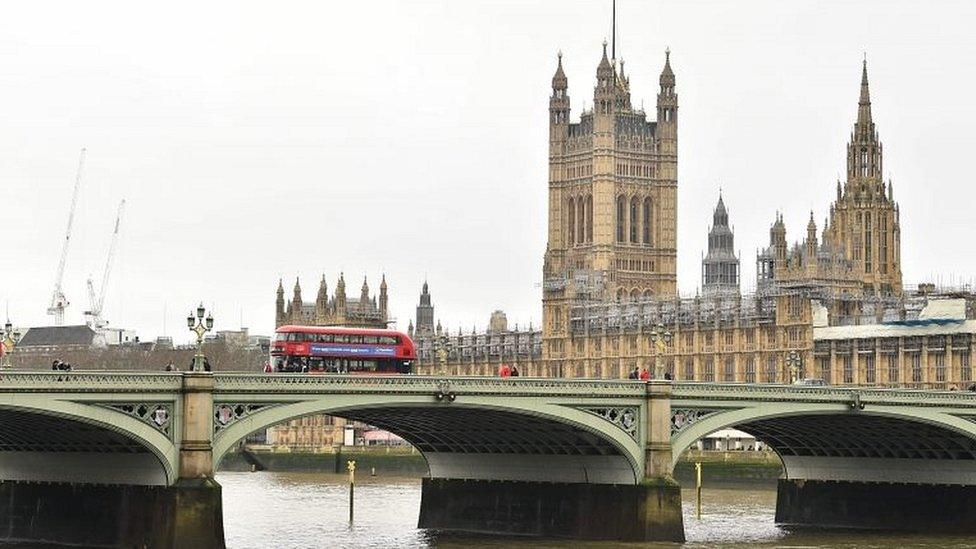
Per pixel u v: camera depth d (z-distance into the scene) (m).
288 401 122.06
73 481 132.75
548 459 148.38
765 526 169.38
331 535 157.00
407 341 165.62
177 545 116.31
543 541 144.75
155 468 122.38
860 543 149.25
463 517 158.00
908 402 149.25
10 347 134.12
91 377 113.81
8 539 138.38
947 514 161.12
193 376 117.88
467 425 143.88
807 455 171.25
